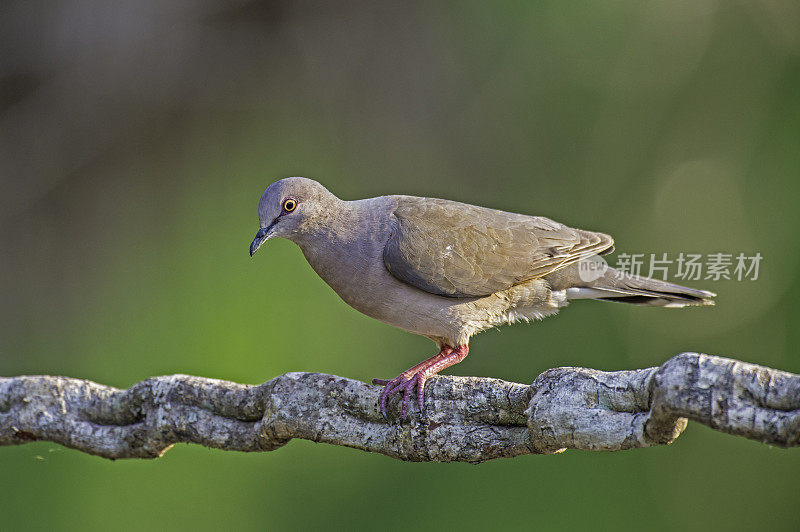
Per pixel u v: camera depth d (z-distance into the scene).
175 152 15.46
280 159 15.13
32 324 15.18
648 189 13.55
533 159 14.25
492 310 7.83
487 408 5.89
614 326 12.08
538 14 14.24
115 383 13.05
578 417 5.26
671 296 8.12
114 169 15.55
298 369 11.97
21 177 15.56
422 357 12.29
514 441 5.82
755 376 4.64
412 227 7.58
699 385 4.72
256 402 6.42
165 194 15.30
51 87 15.62
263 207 7.58
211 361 12.19
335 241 7.58
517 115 14.44
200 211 14.41
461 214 7.77
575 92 14.03
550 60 14.20
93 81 15.62
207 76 15.61
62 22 15.52
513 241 7.73
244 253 13.03
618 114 13.81
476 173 14.65
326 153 15.28
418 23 15.30
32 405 6.95
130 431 6.75
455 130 14.87
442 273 7.51
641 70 13.75
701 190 13.25
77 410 6.93
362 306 7.77
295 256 12.38
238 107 15.52
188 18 15.61
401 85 15.35
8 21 15.44
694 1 13.55
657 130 13.66
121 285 13.89
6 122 15.55
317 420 6.22
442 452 6.00
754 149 13.08
